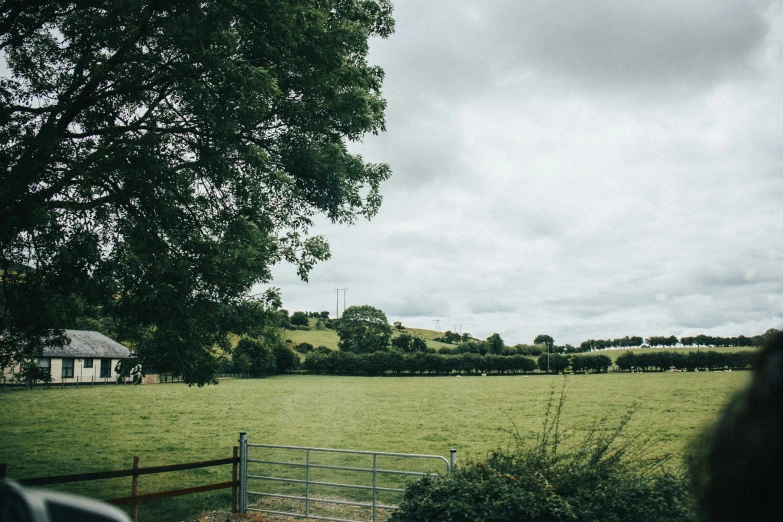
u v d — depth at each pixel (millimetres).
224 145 12367
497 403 53125
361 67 14453
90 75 12008
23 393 59344
